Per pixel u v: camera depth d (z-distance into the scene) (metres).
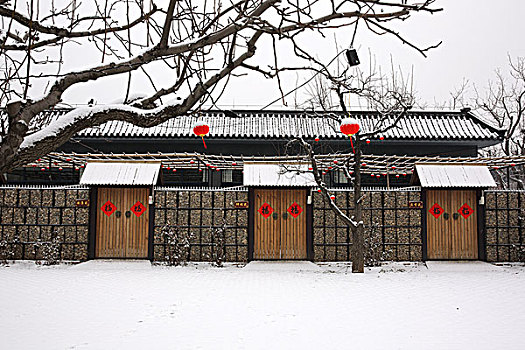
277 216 13.56
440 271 12.38
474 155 16.47
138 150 15.82
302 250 13.49
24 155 2.81
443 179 13.39
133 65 2.96
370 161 14.46
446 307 7.51
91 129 15.21
